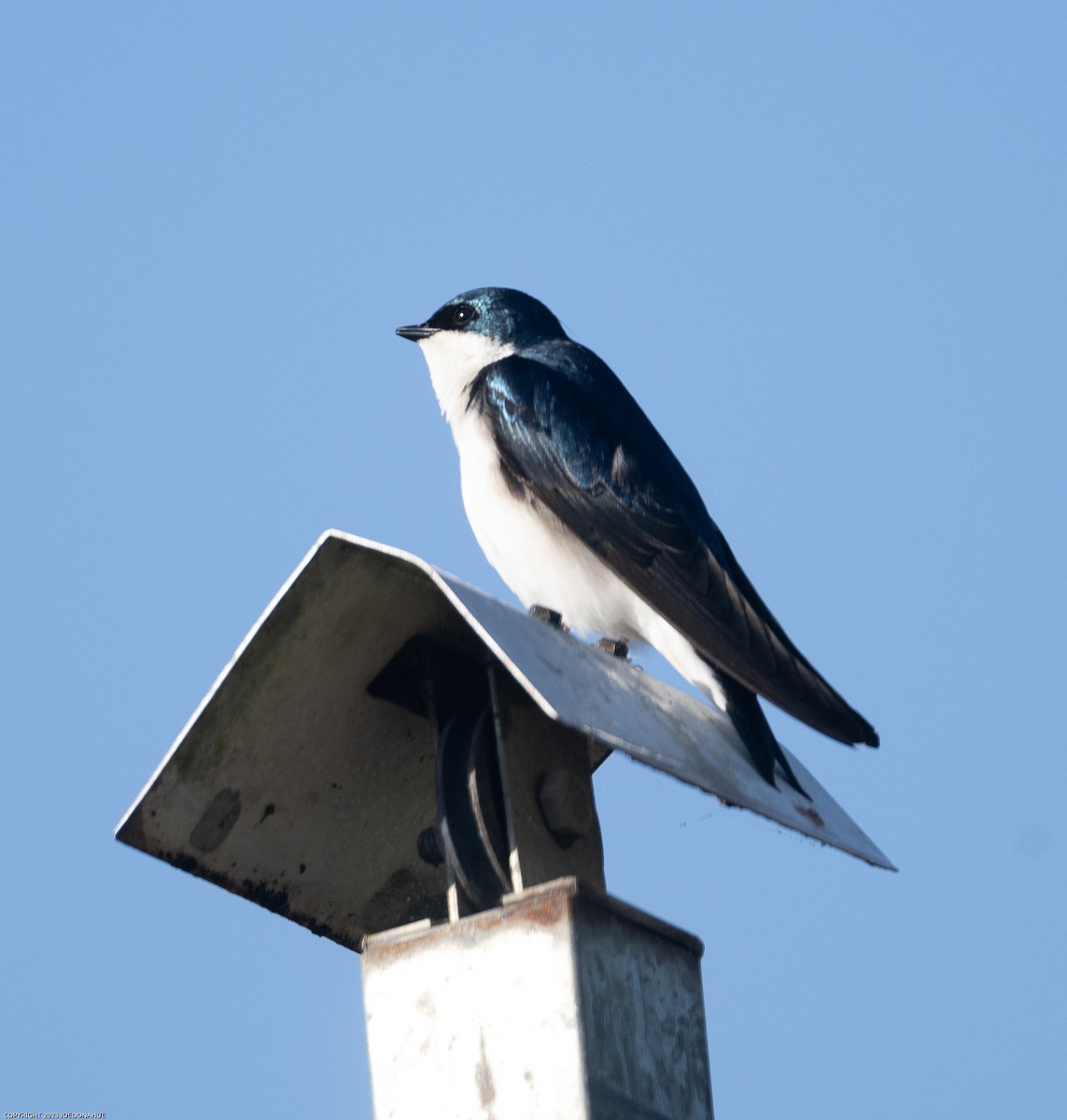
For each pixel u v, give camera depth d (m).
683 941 6.80
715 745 7.66
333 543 6.85
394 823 7.88
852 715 8.63
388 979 6.66
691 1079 6.57
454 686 7.43
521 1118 6.23
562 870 6.99
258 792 7.50
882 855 7.84
